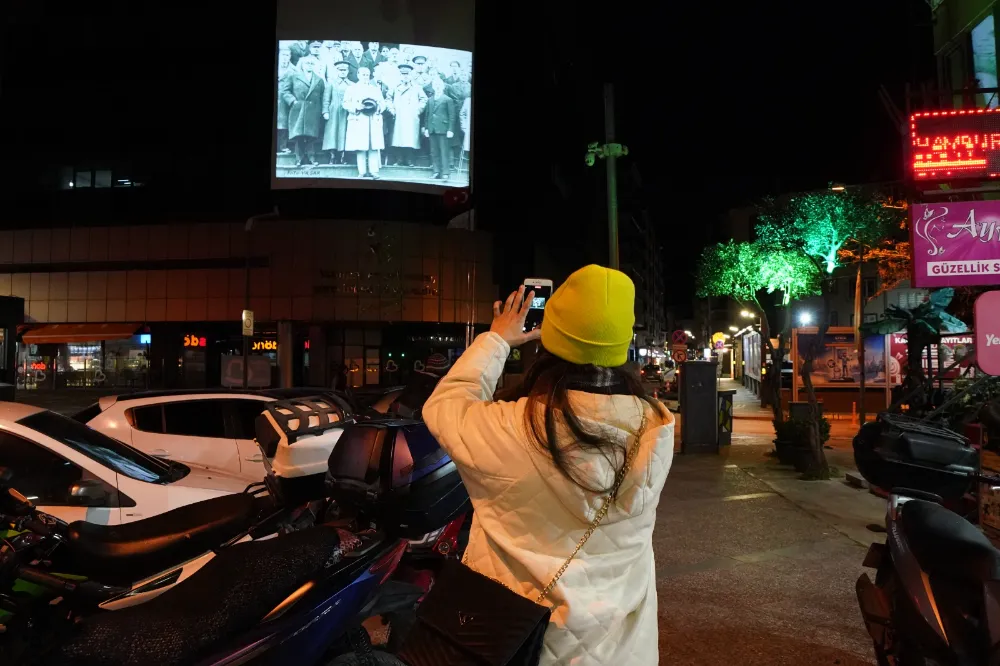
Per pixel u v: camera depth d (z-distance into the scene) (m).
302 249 34.59
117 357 38.06
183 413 6.57
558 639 1.49
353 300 34.38
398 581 3.03
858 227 25.72
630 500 1.53
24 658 2.26
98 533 2.96
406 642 1.55
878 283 34.09
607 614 1.51
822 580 5.27
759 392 34.22
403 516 3.27
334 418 4.03
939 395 11.32
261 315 34.78
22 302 23.23
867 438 3.65
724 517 7.41
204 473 5.27
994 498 5.44
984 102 10.54
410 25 32.91
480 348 1.83
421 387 5.87
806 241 27.45
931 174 7.59
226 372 14.75
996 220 7.27
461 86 33.53
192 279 35.69
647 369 43.09
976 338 6.10
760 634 4.23
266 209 38.06
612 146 17.66
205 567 2.32
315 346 35.31
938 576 2.82
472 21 33.78
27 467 4.43
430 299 34.91
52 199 39.94
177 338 37.28
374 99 32.41
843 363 23.50
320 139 32.03
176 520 3.11
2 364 22.52
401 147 32.56
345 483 3.35
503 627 1.44
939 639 2.69
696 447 12.84
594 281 1.59
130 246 36.31
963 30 11.30
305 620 2.20
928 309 9.78
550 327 1.62
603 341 1.57
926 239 7.42
